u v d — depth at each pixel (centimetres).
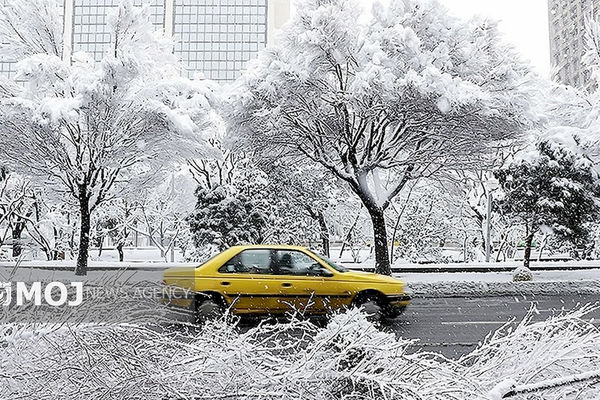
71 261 2795
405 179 2283
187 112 2489
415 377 334
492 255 3722
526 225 2483
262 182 2644
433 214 3192
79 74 2414
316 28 2108
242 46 11050
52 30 2658
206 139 2712
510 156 2575
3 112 2203
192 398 320
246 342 374
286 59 2189
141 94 2430
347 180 2236
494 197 2738
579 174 2303
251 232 2573
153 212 3538
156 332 377
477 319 1271
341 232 3553
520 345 411
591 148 2352
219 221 2547
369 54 2083
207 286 1083
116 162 2442
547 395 364
